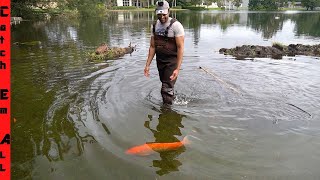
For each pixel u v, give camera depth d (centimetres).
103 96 599
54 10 3331
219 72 803
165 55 561
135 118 498
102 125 470
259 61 973
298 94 624
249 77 753
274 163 372
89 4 3538
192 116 508
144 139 428
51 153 390
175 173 349
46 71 812
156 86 665
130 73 778
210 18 3653
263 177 344
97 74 773
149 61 612
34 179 339
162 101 574
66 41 1448
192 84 685
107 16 3747
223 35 1805
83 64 905
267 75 775
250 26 2511
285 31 2130
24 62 938
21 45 1303
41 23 2452
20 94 615
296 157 387
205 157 384
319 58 1038
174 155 387
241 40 1566
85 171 353
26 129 457
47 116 504
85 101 572
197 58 1015
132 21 2867
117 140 423
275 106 557
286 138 436
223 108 545
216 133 449
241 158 383
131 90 636
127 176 343
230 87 666
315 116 514
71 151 394
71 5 3416
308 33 2011
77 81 708
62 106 547
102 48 1096
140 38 1575
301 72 812
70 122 480
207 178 341
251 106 556
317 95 618
